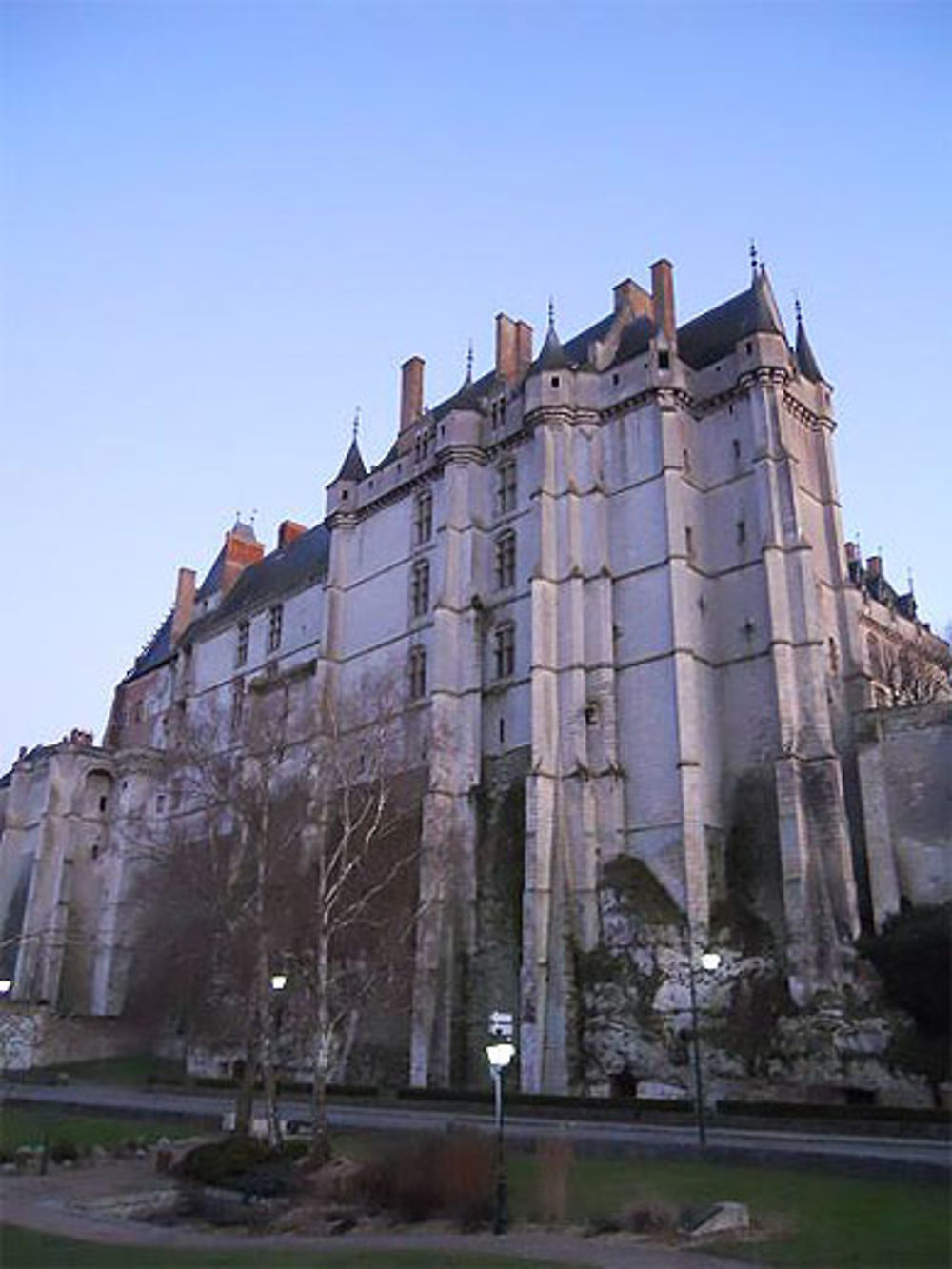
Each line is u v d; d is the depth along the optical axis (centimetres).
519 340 7188
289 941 5034
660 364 6003
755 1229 2077
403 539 7050
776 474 5541
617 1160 3011
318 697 6812
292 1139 3309
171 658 9581
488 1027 5303
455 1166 2508
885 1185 2470
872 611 7538
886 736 4897
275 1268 1727
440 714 6081
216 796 5634
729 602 5597
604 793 5350
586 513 5984
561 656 5734
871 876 4734
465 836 5791
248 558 10038
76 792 8912
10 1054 6894
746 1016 4512
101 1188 2888
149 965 7581
